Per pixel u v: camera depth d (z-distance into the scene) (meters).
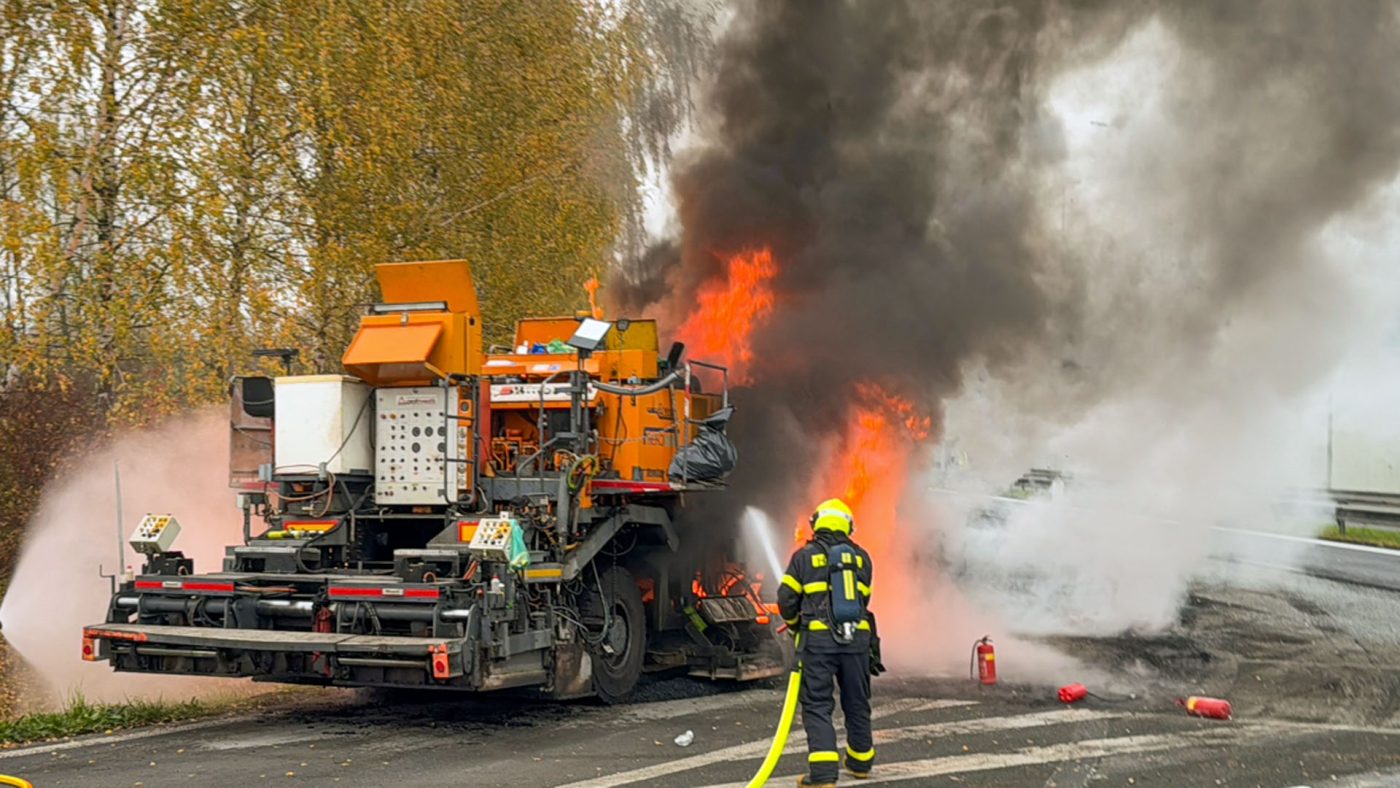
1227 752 8.70
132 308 14.54
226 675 9.60
